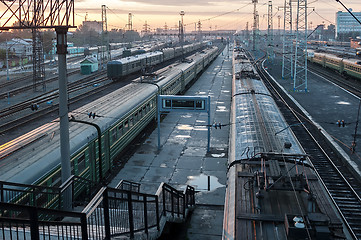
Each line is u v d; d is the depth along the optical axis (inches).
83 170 692.1
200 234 556.1
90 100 1644.9
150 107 1206.9
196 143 1071.6
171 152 993.5
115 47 5251.0
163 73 1611.7
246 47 6948.8
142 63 2486.5
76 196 658.8
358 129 1200.2
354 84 2128.4
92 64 2709.2
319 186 433.4
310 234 335.9
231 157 613.3
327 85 2153.1
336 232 342.0
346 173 847.1
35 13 542.6
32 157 562.9
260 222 367.9
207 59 3093.0
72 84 2148.1
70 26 527.8
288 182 422.3
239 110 919.7
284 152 592.7
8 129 1168.8
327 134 1128.8
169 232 513.7
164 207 490.3
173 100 984.3
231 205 417.4
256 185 439.8
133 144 1061.1
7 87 2062.0
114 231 381.7
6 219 215.0
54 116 1370.6
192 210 649.0
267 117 820.6
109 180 804.6
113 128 840.9
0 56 3440.0
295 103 1619.1
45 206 546.9
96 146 753.6
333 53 2957.7
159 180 809.5
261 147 605.6
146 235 409.4
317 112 1455.5
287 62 3644.2
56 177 587.8
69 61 3762.3
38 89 1983.3
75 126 737.6
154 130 1206.3
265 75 2748.5
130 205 377.1
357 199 699.4
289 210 387.9
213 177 826.2
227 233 365.1
